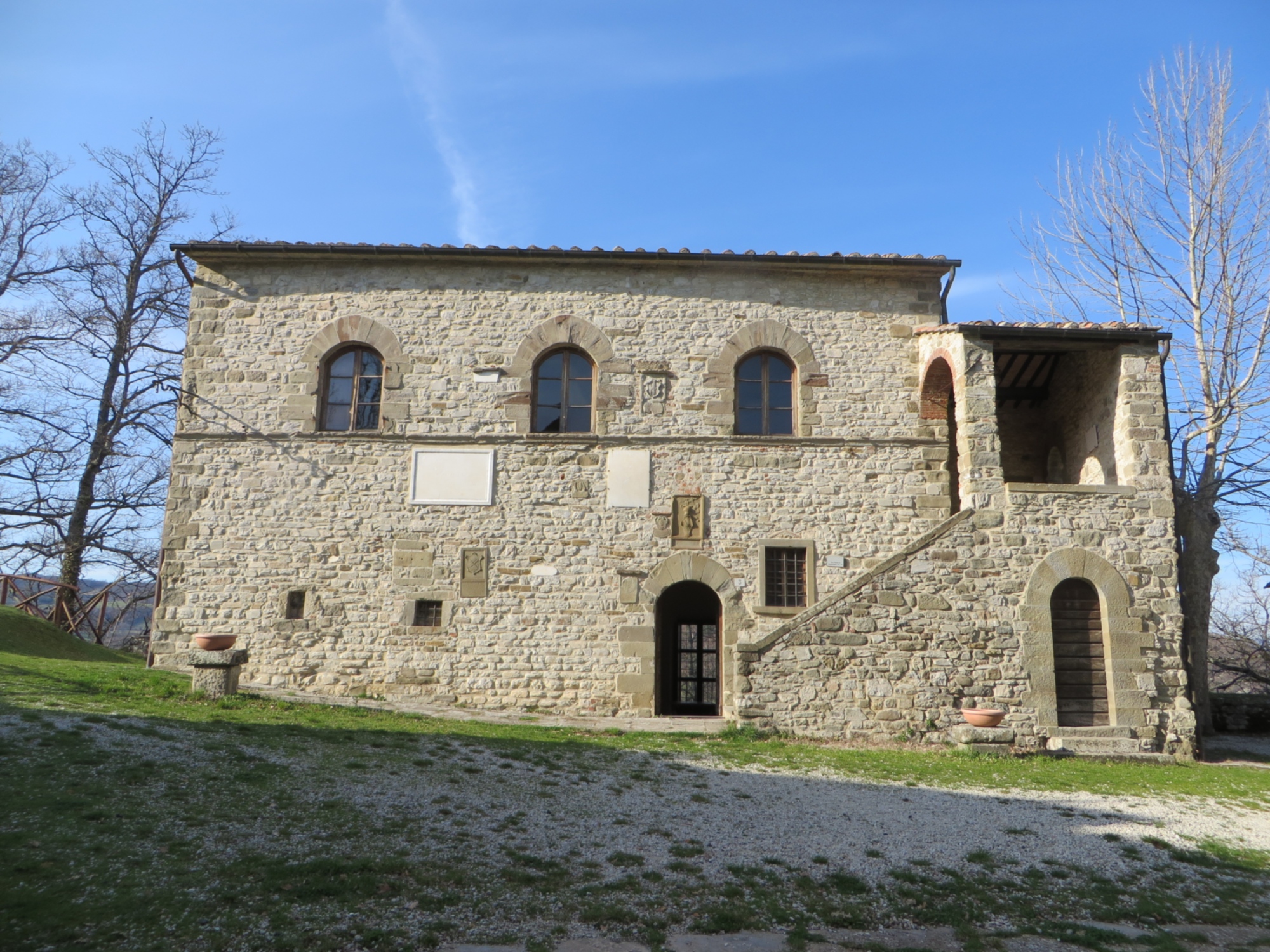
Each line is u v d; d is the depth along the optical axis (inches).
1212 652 974.4
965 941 236.4
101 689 459.5
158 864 243.8
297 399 584.4
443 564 564.4
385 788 331.9
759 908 249.0
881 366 593.9
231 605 560.4
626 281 602.9
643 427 582.6
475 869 261.3
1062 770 437.1
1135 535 500.7
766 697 481.4
